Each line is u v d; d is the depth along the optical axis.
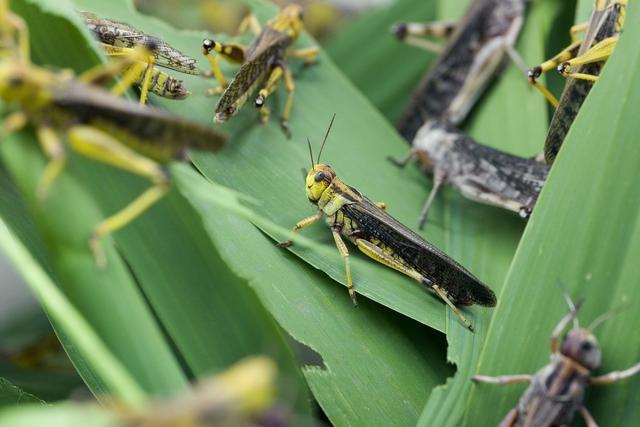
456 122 0.58
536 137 0.57
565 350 0.47
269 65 0.54
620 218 0.48
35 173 0.44
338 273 0.50
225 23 0.66
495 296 0.51
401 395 0.49
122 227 0.46
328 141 0.55
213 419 0.36
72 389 0.53
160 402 0.38
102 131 0.44
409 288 0.51
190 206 0.45
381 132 0.57
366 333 0.50
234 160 0.52
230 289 0.46
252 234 0.50
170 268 0.46
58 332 0.48
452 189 0.56
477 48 0.59
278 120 0.54
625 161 0.48
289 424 0.44
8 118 0.44
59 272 0.44
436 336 0.51
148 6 0.65
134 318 0.44
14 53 0.44
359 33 0.64
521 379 0.47
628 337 0.47
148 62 0.49
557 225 0.48
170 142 0.44
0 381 0.49
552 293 0.48
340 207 0.51
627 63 0.48
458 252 0.53
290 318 0.49
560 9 0.60
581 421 0.47
